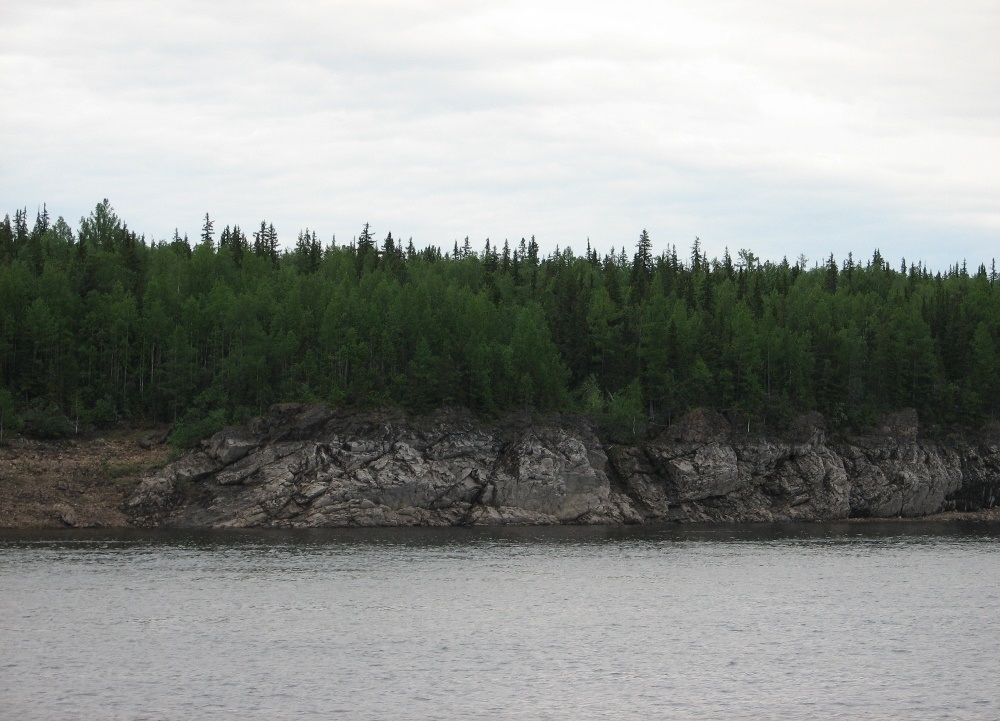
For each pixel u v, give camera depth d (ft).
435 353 571.69
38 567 339.98
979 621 284.41
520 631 266.36
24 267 618.44
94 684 214.90
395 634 261.03
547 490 505.66
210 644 247.50
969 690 220.23
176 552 379.14
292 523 465.88
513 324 637.71
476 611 288.71
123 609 280.92
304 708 202.59
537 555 391.45
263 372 529.86
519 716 200.13
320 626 267.59
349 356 537.65
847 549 422.41
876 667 236.84
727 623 278.67
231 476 474.90
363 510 475.72
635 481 531.09
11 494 458.09
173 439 496.23
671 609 295.48
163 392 539.70
